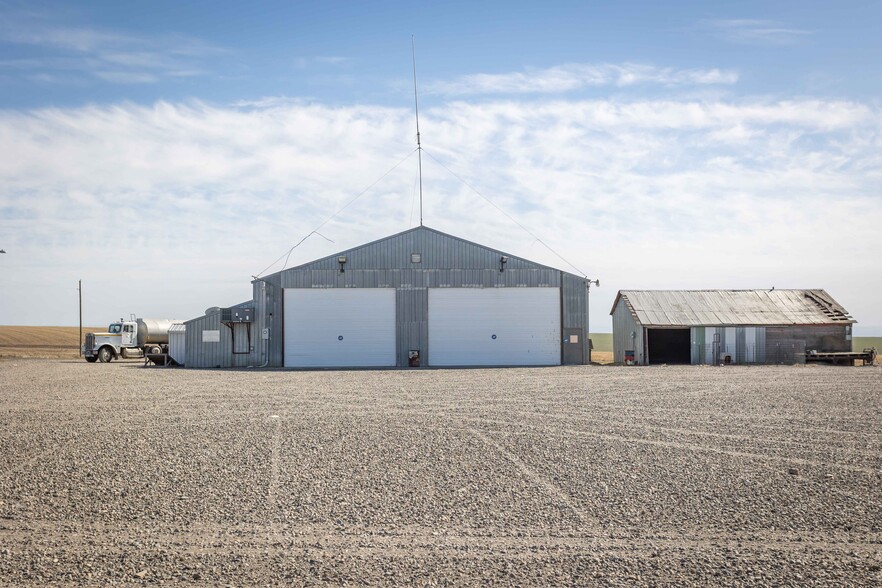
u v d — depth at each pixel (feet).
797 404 64.18
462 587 21.24
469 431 48.80
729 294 155.94
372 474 35.60
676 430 49.11
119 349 164.14
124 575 22.04
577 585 21.39
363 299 136.15
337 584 21.44
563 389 79.71
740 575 22.17
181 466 37.37
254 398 70.64
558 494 31.73
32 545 24.81
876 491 32.07
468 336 136.46
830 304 151.84
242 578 21.86
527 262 137.90
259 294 136.26
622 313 152.97
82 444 43.73
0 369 125.39
